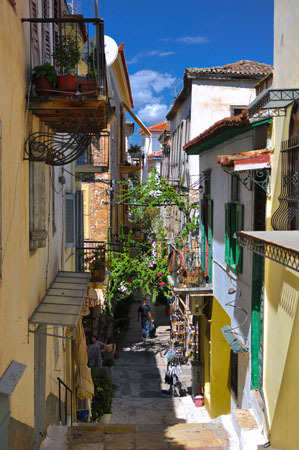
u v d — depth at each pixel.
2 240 5.20
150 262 21.78
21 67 6.22
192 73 17.86
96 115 6.96
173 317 20.56
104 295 19.25
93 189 19.22
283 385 7.19
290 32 7.11
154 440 8.23
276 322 7.77
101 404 12.54
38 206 7.00
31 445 6.70
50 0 8.81
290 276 6.95
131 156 33.53
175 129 23.81
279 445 7.29
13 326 5.74
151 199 19.52
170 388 15.84
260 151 8.05
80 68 10.44
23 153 6.37
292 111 6.85
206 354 14.61
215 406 13.00
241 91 18.20
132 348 20.66
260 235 5.66
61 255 10.91
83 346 10.55
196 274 13.73
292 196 6.93
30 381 6.71
